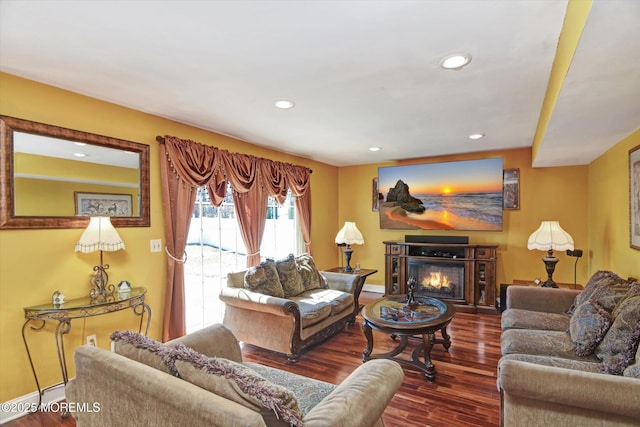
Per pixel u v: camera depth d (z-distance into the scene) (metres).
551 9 1.54
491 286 4.70
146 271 3.06
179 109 2.99
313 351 3.37
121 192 2.87
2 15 1.57
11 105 2.24
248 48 1.92
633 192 2.80
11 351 2.25
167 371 1.37
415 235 5.45
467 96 2.68
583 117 2.38
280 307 2.96
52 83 2.40
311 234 5.52
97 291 2.60
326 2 1.49
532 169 4.77
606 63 1.54
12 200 2.24
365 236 6.07
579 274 4.54
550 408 1.60
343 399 1.36
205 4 1.50
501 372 1.64
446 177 5.18
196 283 3.72
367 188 6.04
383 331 2.81
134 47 1.90
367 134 3.91
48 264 2.43
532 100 2.78
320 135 3.94
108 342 2.80
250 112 3.09
